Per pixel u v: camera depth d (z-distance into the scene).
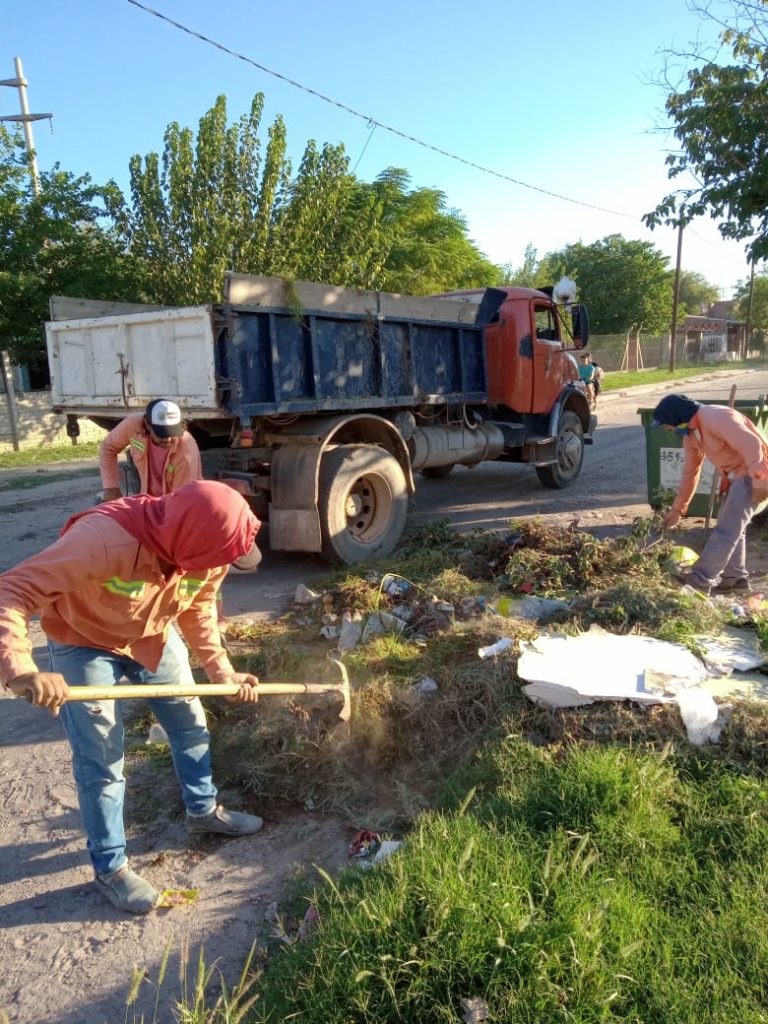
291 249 17.55
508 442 9.42
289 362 6.16
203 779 3.25
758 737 3.31
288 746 3.76
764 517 7.95
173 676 3.02
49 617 2.64
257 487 6.43
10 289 15.66
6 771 3.90
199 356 5.70
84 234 17.61
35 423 16.31
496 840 2.79
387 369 7.18
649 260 45.97
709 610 4.65
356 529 6.95
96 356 6.58
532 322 9.31
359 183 24.53
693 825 2.91
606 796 2.94
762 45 8.73
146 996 2.52
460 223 27.81
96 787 2.84
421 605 5.30
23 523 9.24
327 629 5.25
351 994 2.23
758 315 63.59
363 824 3.32
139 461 4.59
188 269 17.17
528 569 5.69
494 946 2.29
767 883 2.59
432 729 3.79
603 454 13.29
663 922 2.49
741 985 2.25
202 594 2.96
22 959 2.69
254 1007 2.35
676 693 3.56
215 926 2.81
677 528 7.46
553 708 3.62
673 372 39.00
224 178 17.16
